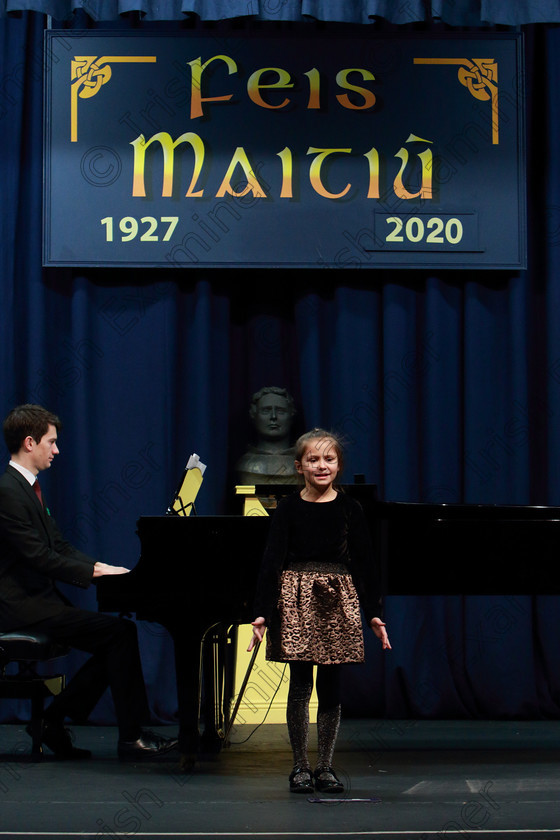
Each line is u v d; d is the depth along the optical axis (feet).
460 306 21.88
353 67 21.56
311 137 21.42
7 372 20.97
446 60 21.58
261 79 21.47
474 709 21.02
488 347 21.65
